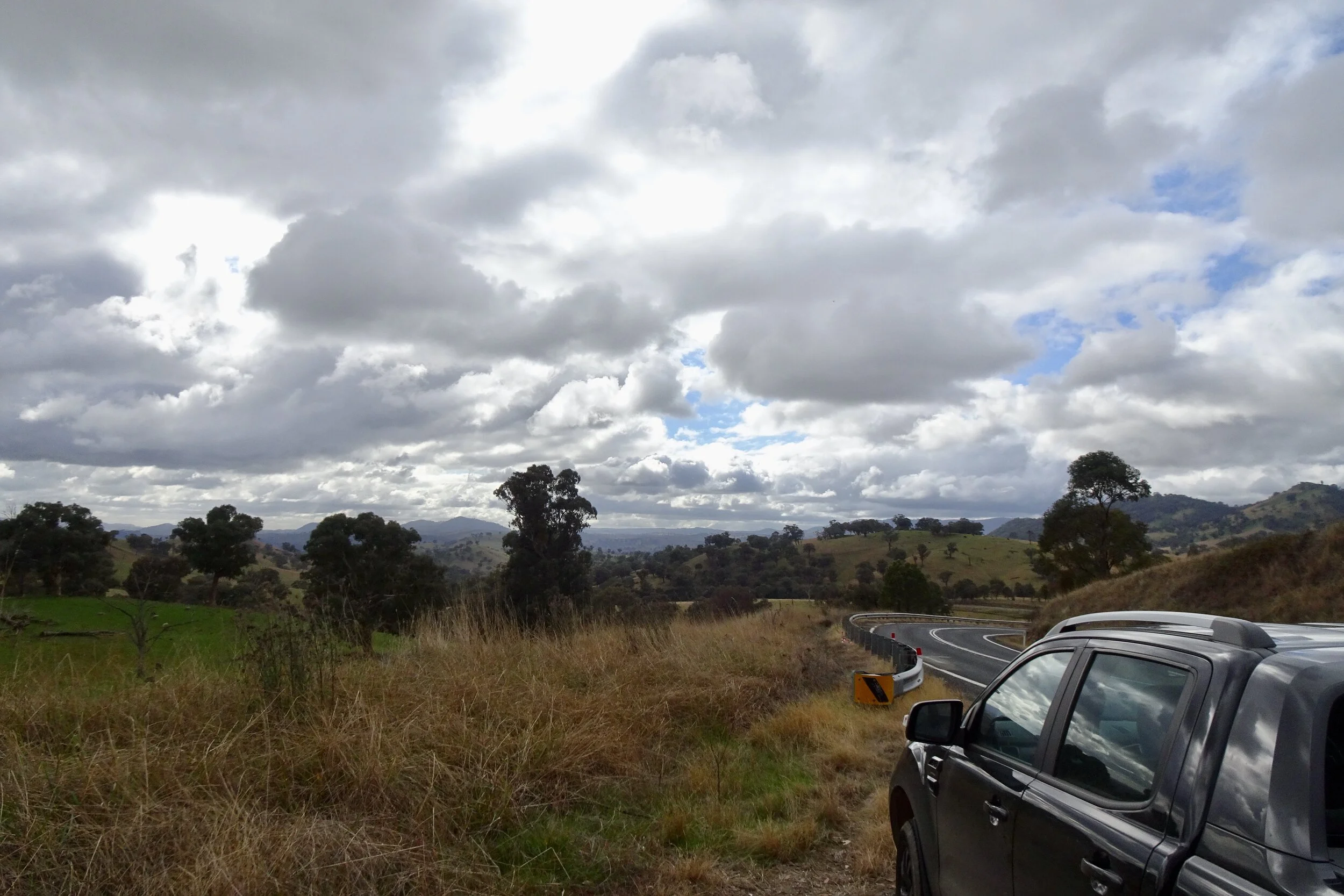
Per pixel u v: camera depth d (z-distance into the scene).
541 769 6.66
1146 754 2.57
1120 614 3.28
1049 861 2.78
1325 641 2.53
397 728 6.57
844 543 142.25
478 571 22.91
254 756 5.78
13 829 4.44
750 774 7.81
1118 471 49.12
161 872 4.29
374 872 4.67
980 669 22.56
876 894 5.37
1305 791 2.03
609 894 5.19
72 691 6.25
